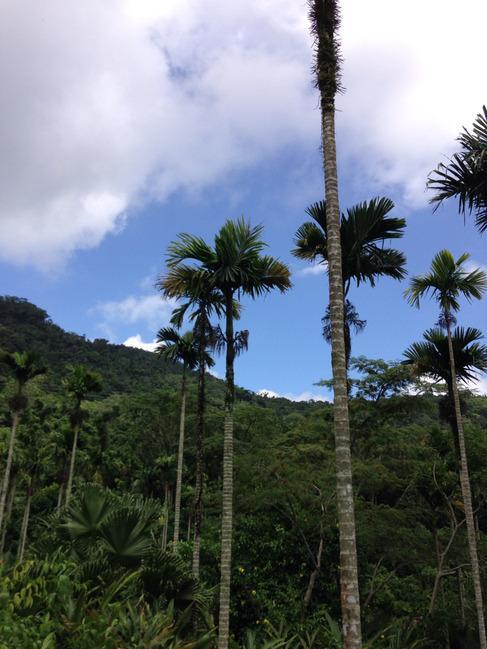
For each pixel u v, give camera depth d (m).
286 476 17.17
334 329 6.89
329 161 7.45
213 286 12.88
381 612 14.79
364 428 17.38
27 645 6.43
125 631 7.44
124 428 54.59
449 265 14.37
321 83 7.68
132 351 141.25
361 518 16.14
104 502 11.63
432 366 15.10
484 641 12.55
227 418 11.91
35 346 126.12
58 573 9.43
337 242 7.21
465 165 8.34
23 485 39.03
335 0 7.85
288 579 17.06
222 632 10.27
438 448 20.70
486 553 19.16
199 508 13.65
